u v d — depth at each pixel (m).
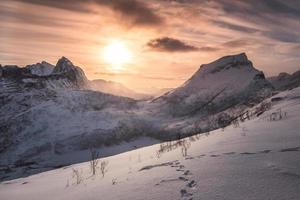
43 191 8.35
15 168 135.75
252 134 8.61
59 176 11.38
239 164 5.49
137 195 5.01
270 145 6.59
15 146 193.00
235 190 4.29
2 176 119.19
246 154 6.17
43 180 11.22
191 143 11.01
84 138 194.12
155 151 12.26
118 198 5.12
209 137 11.32
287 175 4.52
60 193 7.41
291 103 16.17
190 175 5.43
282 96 20.19
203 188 4.63
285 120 10.39
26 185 10.70
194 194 4.47
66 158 168.62
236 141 7.96
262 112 16.91
